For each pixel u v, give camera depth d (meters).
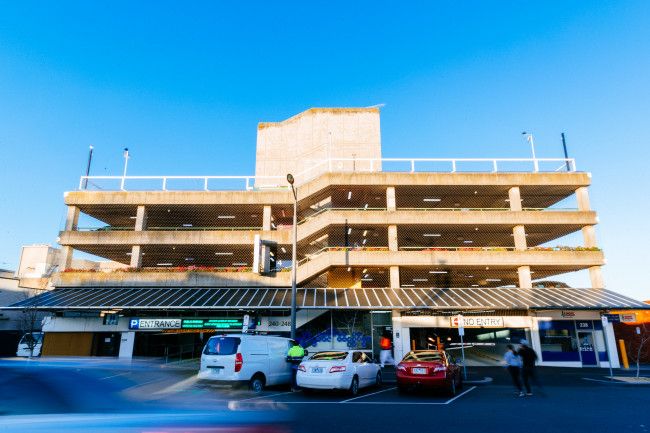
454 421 9.02
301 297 25.80
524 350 13.95
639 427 8.48
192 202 30.19
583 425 8.66
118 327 26.81
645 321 29.19
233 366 12.64
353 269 29.75
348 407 10.86
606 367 25.08
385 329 26.75
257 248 28.12
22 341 29.62
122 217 34.12
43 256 43.91
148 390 13.07
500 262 28.28
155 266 38.09
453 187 30.38
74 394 11.38
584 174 30.19
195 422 8.28
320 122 39.25
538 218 29.17
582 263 28.31
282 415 9.51
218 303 24.66
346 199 32.81
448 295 26.39
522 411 10.39
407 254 28.12
